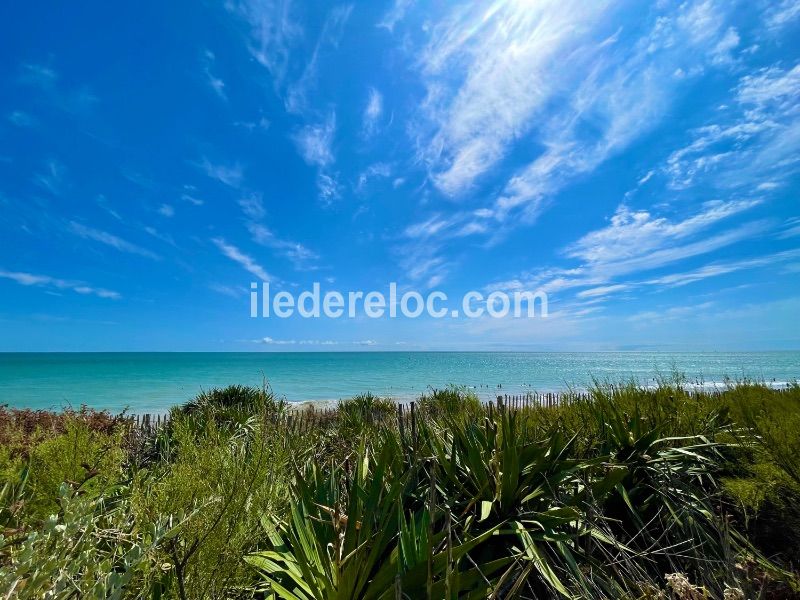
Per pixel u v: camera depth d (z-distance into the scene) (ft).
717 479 13.80
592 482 11.59
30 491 8.05
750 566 9.85
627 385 20.25
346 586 6.74
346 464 12.16
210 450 8.81
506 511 10.21
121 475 9.11
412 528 7.57
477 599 6.95
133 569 5.16
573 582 8.82
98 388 113.29
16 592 3.93
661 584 9.72
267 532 8.62
